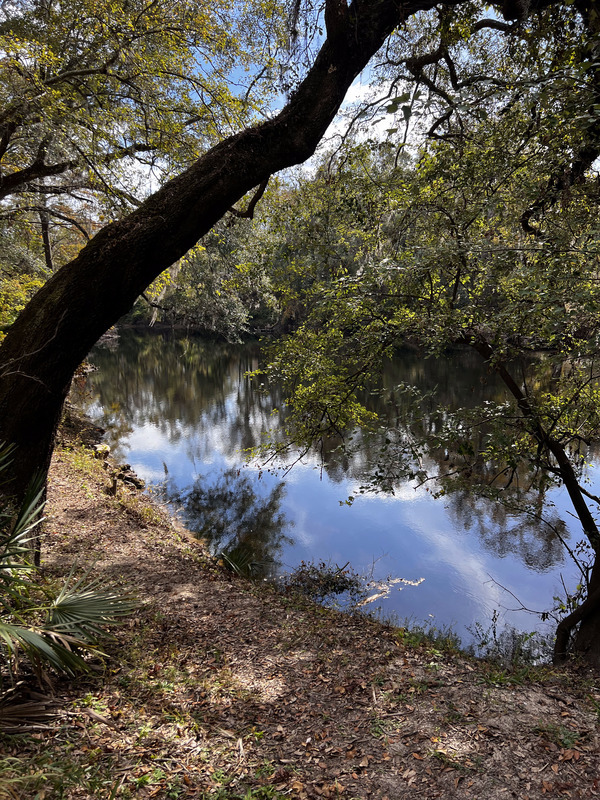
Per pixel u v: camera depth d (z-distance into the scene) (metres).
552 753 3.23
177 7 7.64
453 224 5.94
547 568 8.90
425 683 4.20
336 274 6.99
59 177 8.66
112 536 8.36
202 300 15.56
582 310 4.45
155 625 5.08
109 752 2.82
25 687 3.18
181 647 4.66
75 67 7.37
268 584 8.09
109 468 13.39
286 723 3.57
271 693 4.00
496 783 2.96
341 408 7.27
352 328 7.26
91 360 40.72
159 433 19.00
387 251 6.60
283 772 2.99
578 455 8.01
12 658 3.07
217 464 15.33
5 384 3.98
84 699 3.26
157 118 8.35
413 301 6.54
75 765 2.58
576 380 6.46
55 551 7.12
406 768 3.11
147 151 8.79
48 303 4.01
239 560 8.80
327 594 7.91
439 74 5.88
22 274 14.23
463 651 6.01
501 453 6.18
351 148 5.83
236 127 8.25
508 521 10.89
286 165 4.19
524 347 5.92
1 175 8.05
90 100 7.66
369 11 3.80
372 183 6.23
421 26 5.65
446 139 5.72
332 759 3.18
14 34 6.91
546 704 3.88
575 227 4.86
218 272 11.84
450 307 6.31
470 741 3.37
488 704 3.85
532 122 5.01
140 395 26.86
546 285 4.46
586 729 3.49
